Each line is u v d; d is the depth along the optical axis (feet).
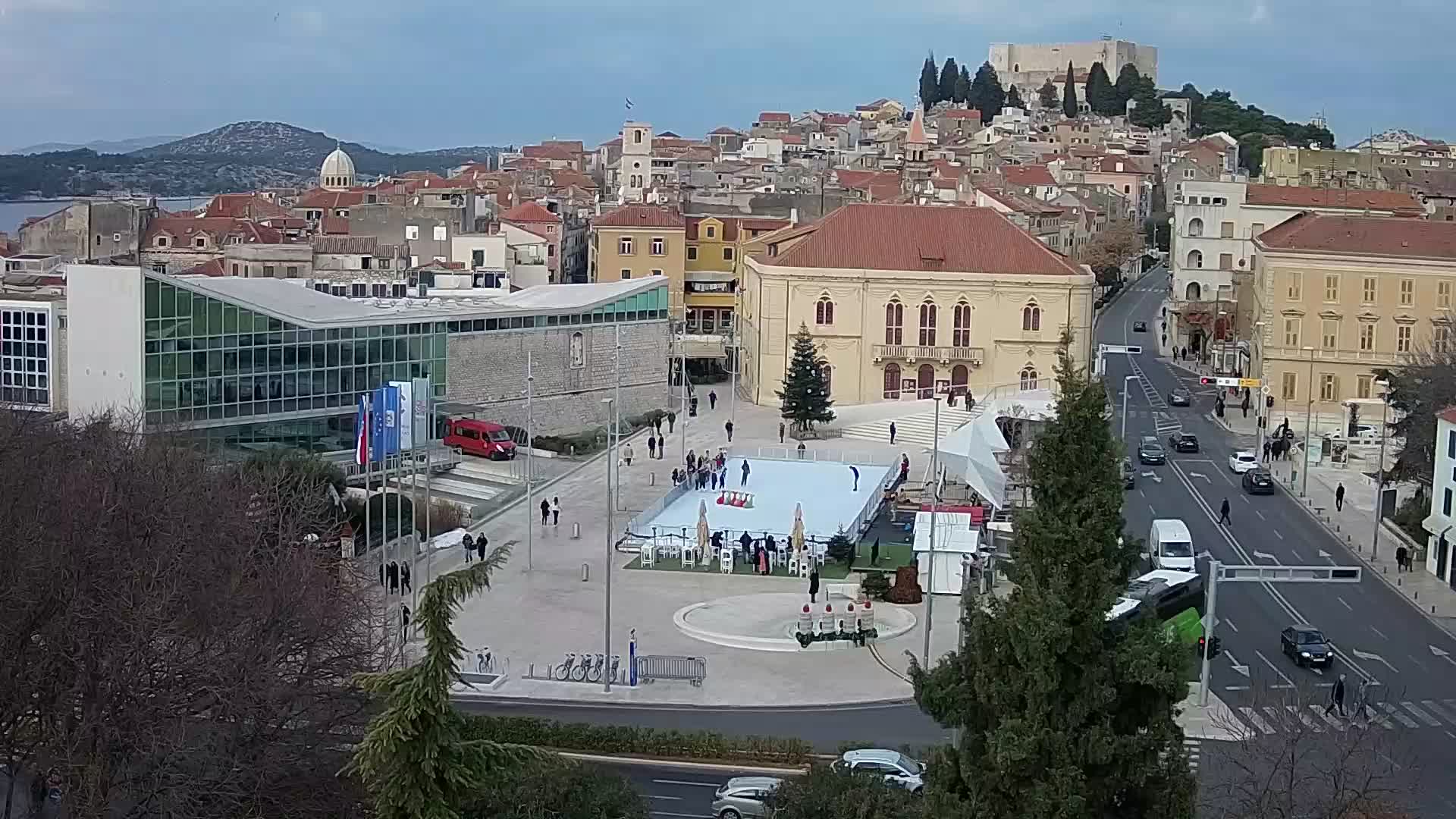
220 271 568.41
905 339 514.27
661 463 428.15
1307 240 499.51
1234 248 639.76
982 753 131.85
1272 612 293.23
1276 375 501.56
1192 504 385.50
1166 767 129.49
